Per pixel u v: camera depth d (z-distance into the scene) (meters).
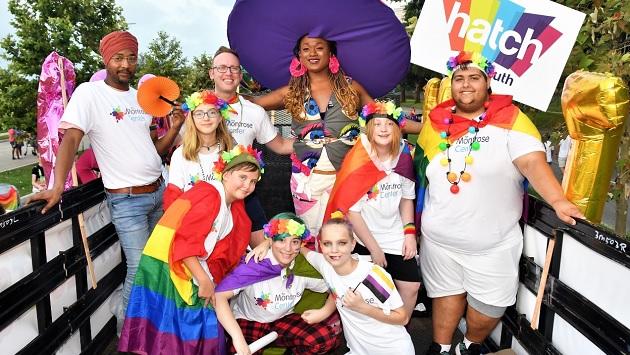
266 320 3.07
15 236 2.24
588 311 2.18
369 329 2.86
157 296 2.70
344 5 3.32
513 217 2.82
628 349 1.93
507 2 3.30
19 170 21.22
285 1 3.37
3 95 15.81
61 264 2.66
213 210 2.67
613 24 4.05
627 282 1.96
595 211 2.71
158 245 2.66
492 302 2.88
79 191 2.90
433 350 3.14
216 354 2.75
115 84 3.27
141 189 3.28
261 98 3.71
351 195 2.98
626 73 4.04
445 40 3.46
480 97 2.76
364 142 3.04
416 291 3.18
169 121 4.08
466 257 2.90
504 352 2.83
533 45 3.28
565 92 2.68
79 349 2.96
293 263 2.99
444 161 2.84
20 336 2.35
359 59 3.71
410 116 4.05
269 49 3.77
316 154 3.41
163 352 2.69
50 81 3.55
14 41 16.00
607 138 2.61
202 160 3.03
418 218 3.16
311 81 3.49
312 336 3.00
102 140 3.20
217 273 2.89
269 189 4.97
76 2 16.27
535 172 2.61
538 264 2.72
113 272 3.47
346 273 2.80
